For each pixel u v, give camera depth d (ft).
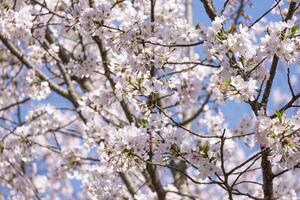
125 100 19.60
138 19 14.82
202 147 14.02
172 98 21.56
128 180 21.39
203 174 13.82
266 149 13.41
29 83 21.85
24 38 18.83
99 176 21.62
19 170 26.35
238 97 13.17
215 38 13.09
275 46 12.73
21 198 26.71
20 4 18.66
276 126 12.80
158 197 19.53
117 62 16.98
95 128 20.76
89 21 14.76
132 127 14.03
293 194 18.40
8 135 22.00
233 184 13.71
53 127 22.63
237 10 21.02
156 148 14.34
